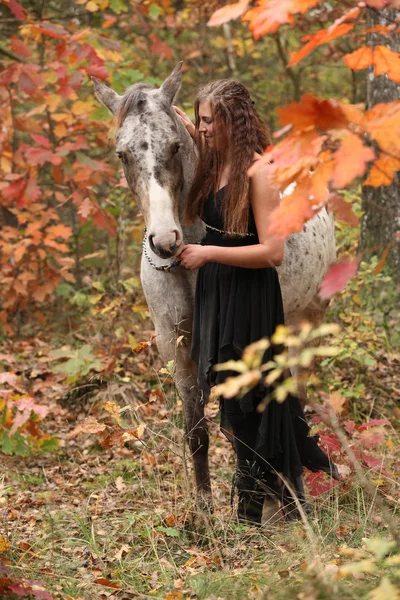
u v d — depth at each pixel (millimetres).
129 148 3035
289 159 1605
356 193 5613
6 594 2561
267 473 3234
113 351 5461
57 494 3889
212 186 3143
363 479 2133
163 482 3811
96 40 5305
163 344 3514
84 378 5281
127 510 3604
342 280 1674
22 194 5863
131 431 3391
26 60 6473
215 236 3133
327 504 3365
